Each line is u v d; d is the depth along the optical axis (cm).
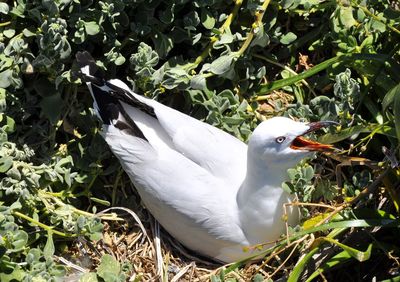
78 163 946
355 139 984
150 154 891
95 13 941
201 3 963
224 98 957
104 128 908
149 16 962
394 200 913
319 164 965
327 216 883
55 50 908
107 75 972
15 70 925
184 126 908
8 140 946
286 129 848
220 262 929
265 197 873
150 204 907
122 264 905
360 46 1005
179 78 947
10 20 954
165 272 909
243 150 921
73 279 909
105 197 970
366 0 1000
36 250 880
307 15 1021
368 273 931
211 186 888
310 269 900
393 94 898
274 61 1026
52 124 941
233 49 996
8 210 872
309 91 1019
